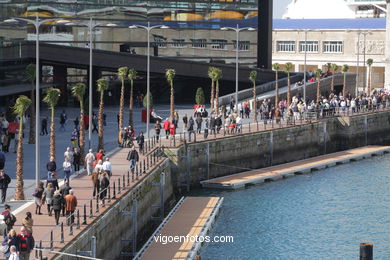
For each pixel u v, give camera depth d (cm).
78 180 7375
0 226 5169
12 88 13025
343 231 8088
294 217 8612
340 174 11331
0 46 13400
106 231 6031
